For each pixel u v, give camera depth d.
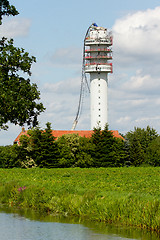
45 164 102.31
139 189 38.28
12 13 29.02
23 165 102.25
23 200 39.00
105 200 31.75
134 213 28.62
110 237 26.52
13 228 29.38
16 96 27.34
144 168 86.56
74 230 28.52
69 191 36.84
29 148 101.44
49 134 103.12
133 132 152.12
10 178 55.50
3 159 104.00
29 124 28.98
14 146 102.75
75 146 108.12
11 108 26.86
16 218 33.03
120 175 62.28
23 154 102.62
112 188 38.75
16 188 40.94
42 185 40.97
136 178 54.78
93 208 31.88
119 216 29.55
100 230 28.28
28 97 28.17
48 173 69.81
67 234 27.45
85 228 28.98
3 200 41.19
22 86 27.66
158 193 33.88
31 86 28.34
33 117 29.02
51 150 102.69
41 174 66.44
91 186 41.72
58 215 33.94
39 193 37.69
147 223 27.55
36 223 30.95
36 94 28.42
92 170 79.12
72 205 33.88
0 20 28.25
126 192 34.06
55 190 37.81
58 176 61.41
